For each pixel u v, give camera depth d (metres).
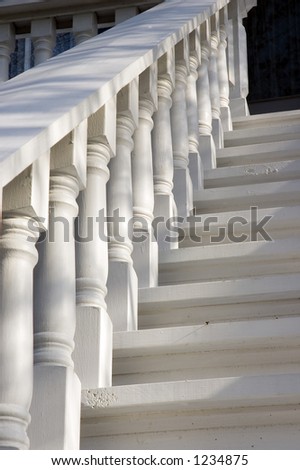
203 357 2.49
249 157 4.15
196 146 3.80
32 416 1.99
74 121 1.93
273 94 7.75
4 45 4.25
